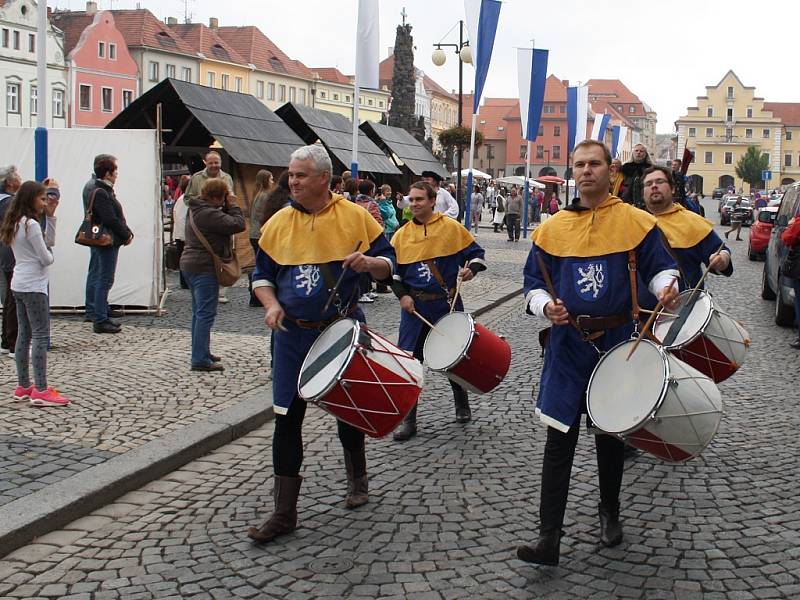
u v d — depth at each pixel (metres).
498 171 127.56
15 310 8.88
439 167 29.67
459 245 6.89
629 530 4.88
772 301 15.28
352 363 4.37
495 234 35.47
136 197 12.05
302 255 4.75
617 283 4.29
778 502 5.32
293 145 19.55
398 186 27.55
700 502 5.32
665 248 4.30
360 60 16.86
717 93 131.12
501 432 6.88
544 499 4.34
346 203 4.86
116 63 64.94
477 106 23.16
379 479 5.73
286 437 4.79
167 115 19.44
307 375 4.53
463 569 4.37
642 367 4.02
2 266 8.74
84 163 11.95
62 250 11.98
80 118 61.88
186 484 5.62
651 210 6.60
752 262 23.61
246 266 18.14
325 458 6.20
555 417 4.25
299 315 4.74
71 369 8.40
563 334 4.36
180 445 6.04
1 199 8.79
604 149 4.37
